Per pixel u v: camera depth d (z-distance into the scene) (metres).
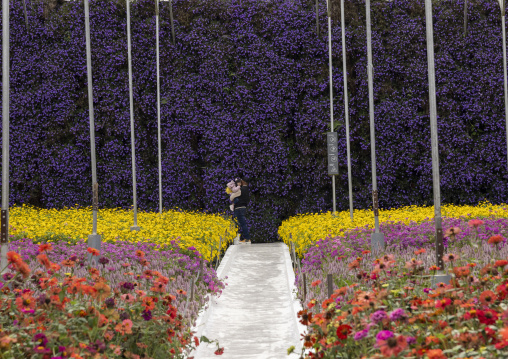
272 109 20.16
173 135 20.44
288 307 8.09
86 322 3.74
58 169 20.47
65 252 9.67
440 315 3.84
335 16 20.81
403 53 20.80
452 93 20.62
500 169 20.30
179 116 20.38
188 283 8.10
